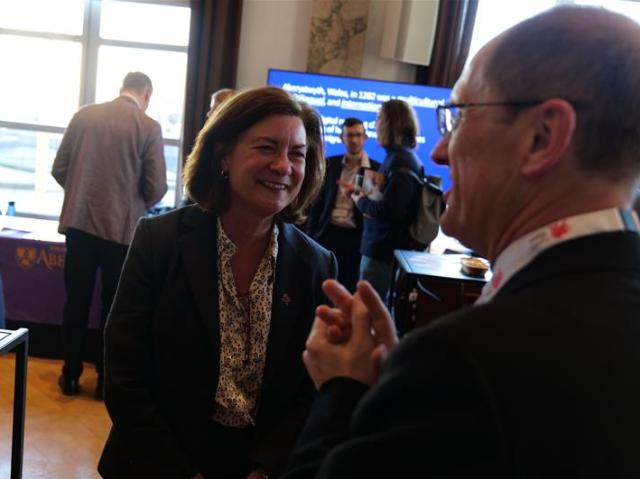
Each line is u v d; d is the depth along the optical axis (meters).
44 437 2.34
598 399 0.39
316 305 1.14
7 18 4.28
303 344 1.13
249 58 4.11
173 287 1.06
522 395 0.38
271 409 1.11
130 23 4.27
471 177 0.53
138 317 1.07
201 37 3.93
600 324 0.41
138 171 2.71
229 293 1.08
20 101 4.41
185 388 1.06
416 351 0.42
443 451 0.38
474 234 0.55
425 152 3.86
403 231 2.83
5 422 2.44
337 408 0.57
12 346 1.50
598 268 0.44
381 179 2.81
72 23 4.29
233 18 3.92
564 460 0.38
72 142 2.67
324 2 3.87
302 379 1.15
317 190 1.21
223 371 1.06
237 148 1.05
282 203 1.07
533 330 0.40
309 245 1.19
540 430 0.38
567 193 0.48
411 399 0.41
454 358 0.39
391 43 3.87
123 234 2.67
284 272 1.12
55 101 4.42
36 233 3.26
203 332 1.05
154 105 4.39
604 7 0.50
